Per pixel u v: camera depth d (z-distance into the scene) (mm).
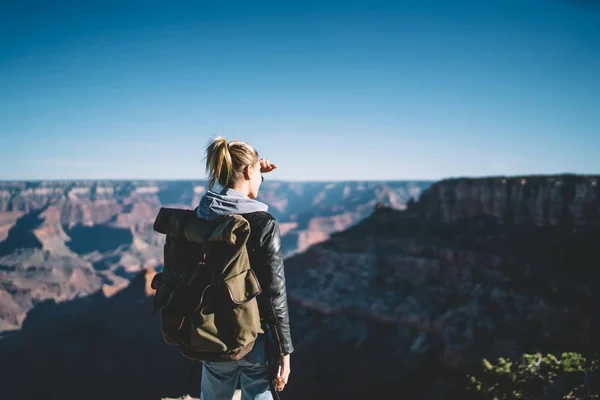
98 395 58062
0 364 70312
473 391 15977
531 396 13109
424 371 52250
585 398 8141
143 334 74250
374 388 50281
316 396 50906
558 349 47781
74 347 73312
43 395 60094
